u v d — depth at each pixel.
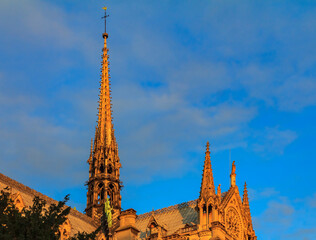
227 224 87.44
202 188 86.62
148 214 102.12
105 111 116.94
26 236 41.66
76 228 91.94
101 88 120.06
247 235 92.62
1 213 44.19
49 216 45.12
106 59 123.25
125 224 50.88
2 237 40.22
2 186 79.69
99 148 111.81
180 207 98.44
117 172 110.88
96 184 107.94
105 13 128.12
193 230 85.62
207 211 84.44
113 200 107.56
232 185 93.12
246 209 96.50
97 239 92.19
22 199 75.62
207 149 90.00
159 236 88.00
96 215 103.81
